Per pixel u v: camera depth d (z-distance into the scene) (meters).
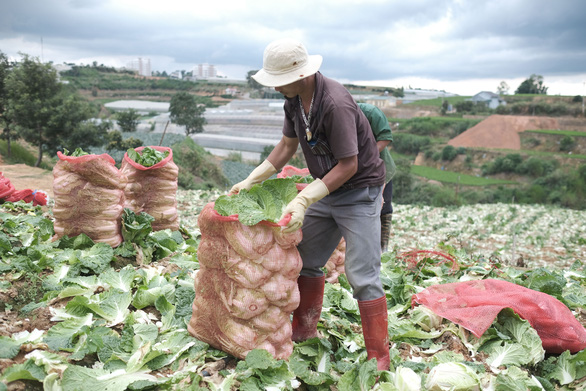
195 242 5.87
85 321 3.50
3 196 7.66
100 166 5.11
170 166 6.11
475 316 3.90
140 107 143.50
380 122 5.23
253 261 3.10
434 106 147.38
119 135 47.19
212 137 86.69
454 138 106.50
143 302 3.92
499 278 5.25
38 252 4.65
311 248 3.51
